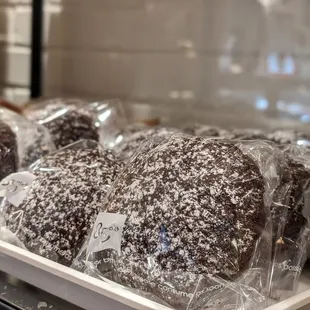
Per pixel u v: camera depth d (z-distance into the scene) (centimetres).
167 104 67
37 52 73
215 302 23
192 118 65
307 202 28
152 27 67
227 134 41
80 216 28
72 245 28
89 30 73
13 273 27
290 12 57
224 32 61
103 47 72
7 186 31
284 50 57
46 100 45
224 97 62
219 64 62
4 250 28
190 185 24
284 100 58
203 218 23
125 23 69
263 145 28
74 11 73
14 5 73
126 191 25
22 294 26
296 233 27
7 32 74
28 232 28
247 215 24
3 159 34
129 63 70
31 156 36
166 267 23
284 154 30
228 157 25
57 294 25
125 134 40
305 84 56
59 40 74
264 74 59
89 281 24
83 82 74
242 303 24
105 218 25
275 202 26
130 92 70
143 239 24
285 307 23
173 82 66
